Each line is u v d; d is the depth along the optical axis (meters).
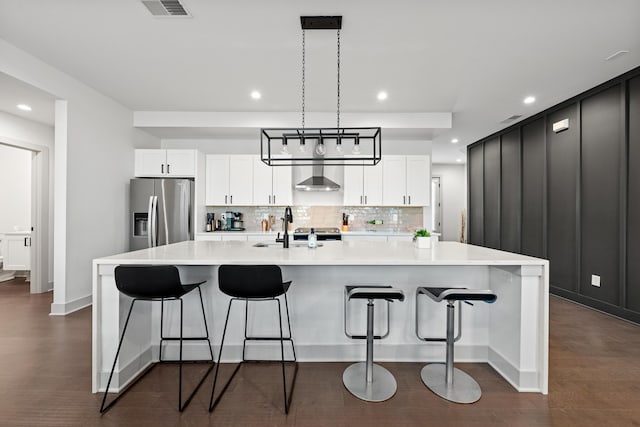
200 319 2.39
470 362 2.39
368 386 2.02
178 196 4.50
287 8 2.25
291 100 4.08
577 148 3.83
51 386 2.03
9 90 3.12
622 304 3.25
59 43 2.76
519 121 4.93
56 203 3.40
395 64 3.09
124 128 4.36
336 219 5.39
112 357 2.00
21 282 5.04
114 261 1.95
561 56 2.91
